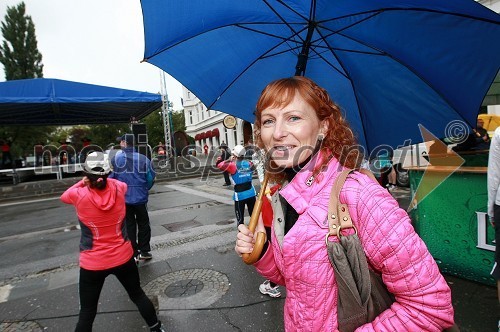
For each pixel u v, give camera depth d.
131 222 4.11
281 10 1.40
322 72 1.64
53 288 3.69
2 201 11.59
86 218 2.20
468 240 3.02
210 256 4.31
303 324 0.91
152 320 2.48
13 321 2.99
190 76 1.60
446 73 1.31
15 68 28.70
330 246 0.86
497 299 2.73
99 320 2.88
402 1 1.14
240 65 1.67
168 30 1.44
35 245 5.59
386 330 0.80
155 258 4.34
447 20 1.17
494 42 1.16
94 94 10.55
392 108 1.51
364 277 0.84
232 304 3.03
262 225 1.21
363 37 1.37
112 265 2.28
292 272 0.93
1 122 16.17
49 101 10.02
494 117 5.77
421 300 0.77
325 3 1.25
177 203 8.78
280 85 1.00
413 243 0.80
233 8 1.44
